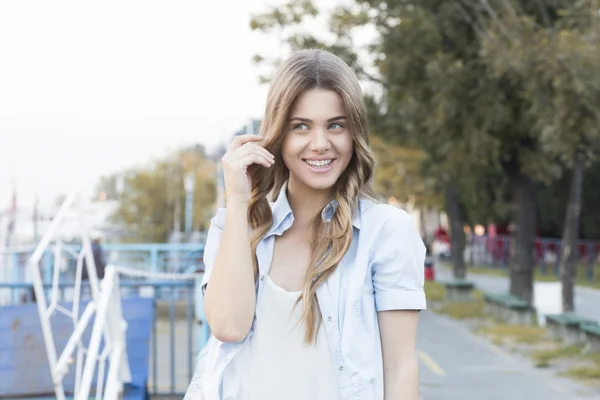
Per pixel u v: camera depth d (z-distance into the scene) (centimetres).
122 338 615
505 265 4631
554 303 2503
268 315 282
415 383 283
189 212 3922
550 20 1750
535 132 1753
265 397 279
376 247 286
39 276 437
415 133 1905
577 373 1137
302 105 285
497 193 3912
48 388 632
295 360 279
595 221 4350
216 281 279
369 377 276
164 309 1638
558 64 1306
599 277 3484
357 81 291
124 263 1805
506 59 1395
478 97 1703
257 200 301
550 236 4791
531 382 1098
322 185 286
